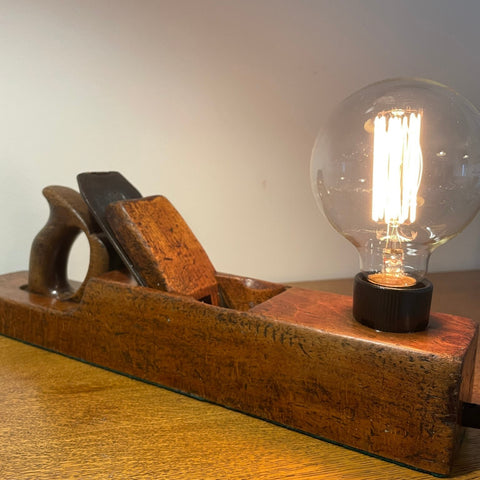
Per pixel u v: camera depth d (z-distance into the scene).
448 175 0.33
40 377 0.39
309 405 0.33
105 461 0.31
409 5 0.61
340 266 0.66
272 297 0.40
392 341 0.31
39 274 0.46
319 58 0.60
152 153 0.58
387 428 0.31
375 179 0.34
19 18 0.52
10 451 0.31
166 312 0.37
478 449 0.33
